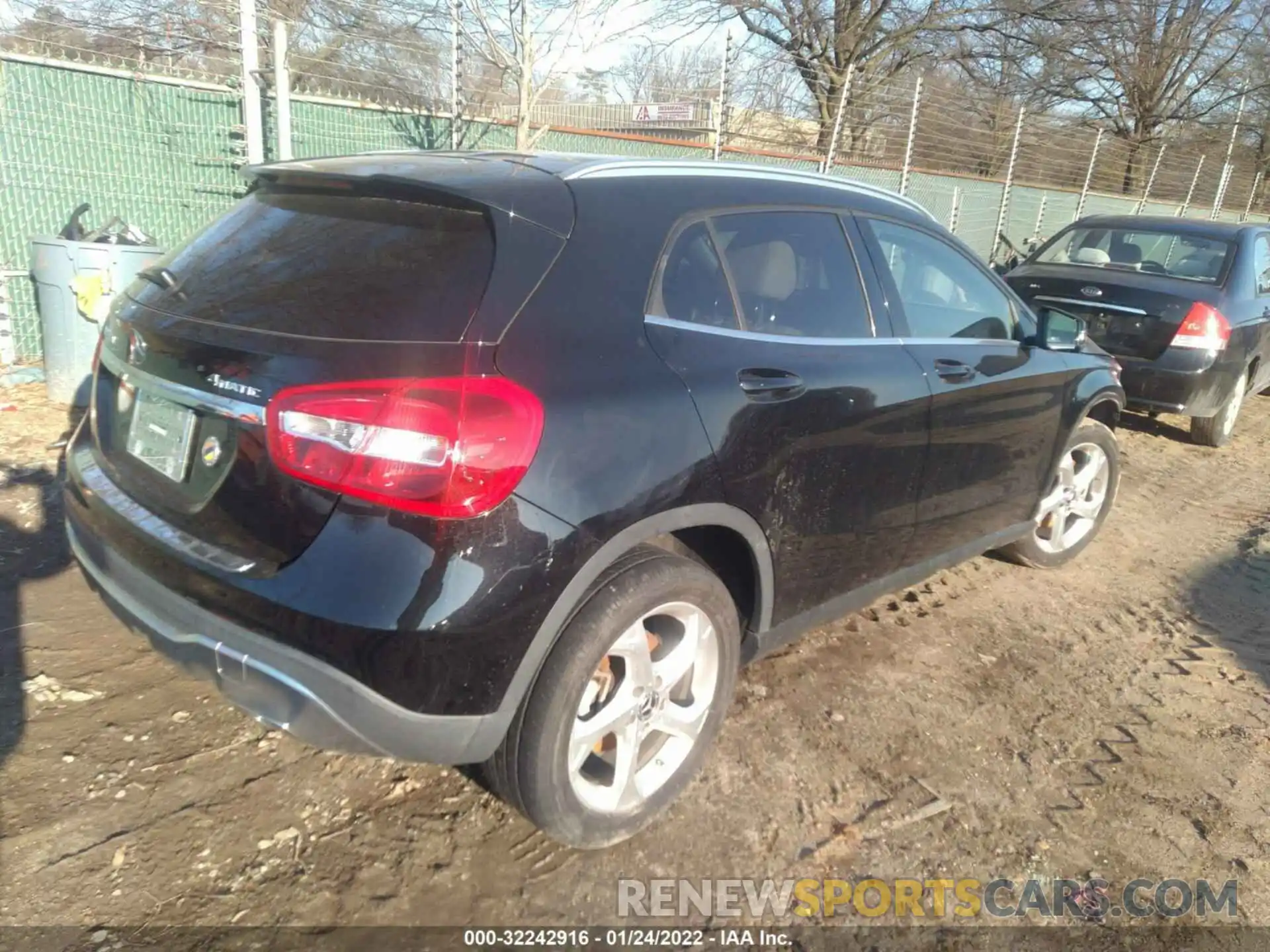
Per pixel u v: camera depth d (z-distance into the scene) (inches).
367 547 81.0
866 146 485.7
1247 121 1008.9
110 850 98.5
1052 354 166.6
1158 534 219.5
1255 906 103.9
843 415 118.3
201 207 271.3
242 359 88.5
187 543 91.0
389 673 81.0
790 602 120.8
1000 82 770.8
